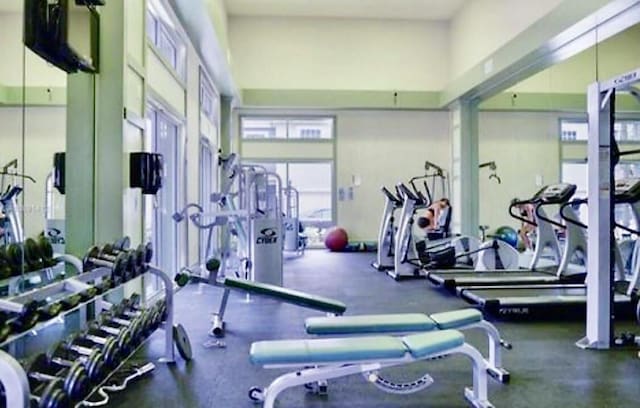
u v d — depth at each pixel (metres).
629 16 5.47
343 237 11.45
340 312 3.85
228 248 8.09
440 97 11.30
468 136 10.32
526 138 11.31
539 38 6.55
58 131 3.86
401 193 8.33
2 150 3.27
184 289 6.34
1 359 1.70
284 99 11.18
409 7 10.90
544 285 5.77
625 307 4.81
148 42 4.99
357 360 2.41
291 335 4.30
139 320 3.13
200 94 8.08
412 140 12.05
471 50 10.02
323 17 11.58
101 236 4.02
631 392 3.03
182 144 6.78
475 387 2.80
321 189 12.17
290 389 3.08
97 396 2.95
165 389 3.08
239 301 5.67
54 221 3.90
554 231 7.28
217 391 3.05
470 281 6.07
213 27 6.89
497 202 11.30
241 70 11.52
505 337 4.23
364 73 11.70
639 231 4.50
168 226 6.68
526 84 10.50
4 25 3.29
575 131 11.30
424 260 7.72
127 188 4.16
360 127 12.04
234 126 11.87
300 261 9.66
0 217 3.22
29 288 3.21
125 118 4.11
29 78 3.52
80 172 4.00
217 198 6.95
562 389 3.07
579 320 4.82
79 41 3.33
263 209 6.48
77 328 3.78
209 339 4.17
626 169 9.73
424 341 2.58
